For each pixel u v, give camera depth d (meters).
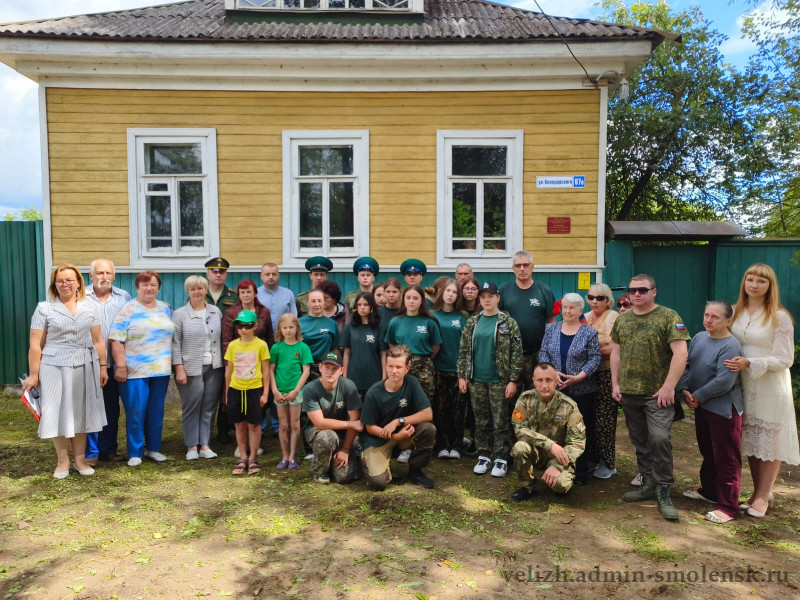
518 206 7.30
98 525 3.79
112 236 7.29
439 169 7.31
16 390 7.76
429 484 4.48
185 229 7.42
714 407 3.94
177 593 2.95
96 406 4.70
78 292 4.66
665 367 4.07
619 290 7.89
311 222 7.43
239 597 2.92
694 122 11.05
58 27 6.95
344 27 7.49
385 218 7.35
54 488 4.44
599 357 4.50
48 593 2.95
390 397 4.45
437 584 3.06
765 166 11.02
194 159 7.35
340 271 7.37
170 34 6.83
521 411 4.42
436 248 7.36
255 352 4.82
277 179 7.33
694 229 7.87
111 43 6.72
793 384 7.21
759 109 11.41
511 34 6.88
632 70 7.32
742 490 4.51
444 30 7.22
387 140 7.31
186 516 3.94
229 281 7.41
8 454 5.28
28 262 7.78
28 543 3.53
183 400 5.19
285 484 4.56
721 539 3.63
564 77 7.14
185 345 5.14
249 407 4.77
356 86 7.25
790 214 11.12
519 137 7.26
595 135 7.23
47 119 7.17
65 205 7.25
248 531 3.71
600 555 3.41
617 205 13.22
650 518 3.94
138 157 7.27
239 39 6.67
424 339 4.98
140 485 4.52
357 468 4.67
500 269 7.34
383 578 3.11
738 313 4.05
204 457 5.25
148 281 5.00
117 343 4.90
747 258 7.89
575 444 4.23
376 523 3.83
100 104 7.20
